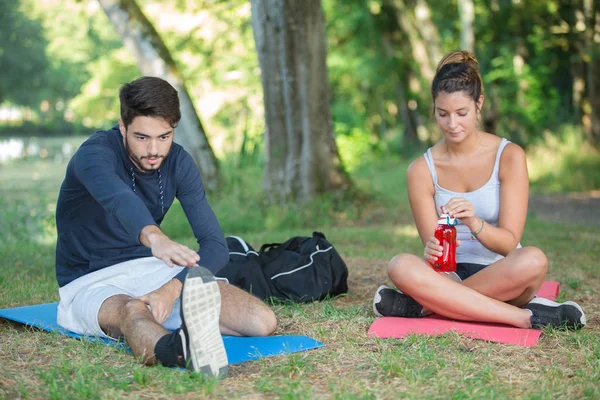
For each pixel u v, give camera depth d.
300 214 15.38
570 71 34.28
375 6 33.97
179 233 14.22
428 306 5.84
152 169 5.08
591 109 27.97
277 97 16.12
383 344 5.27
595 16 28.42
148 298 4.99
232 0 24.97
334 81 38.00
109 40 67.06
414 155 35.84
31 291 7.41
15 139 72.62
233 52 28.47
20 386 4.24
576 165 25.42
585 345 5.24
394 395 4.17
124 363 4.73
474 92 5.79
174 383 4.29
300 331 5.74
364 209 16.55
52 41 71.38
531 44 34.09
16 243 11.95
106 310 5.15
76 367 4.60
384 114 43.84
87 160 5.02
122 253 5.52
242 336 5.52
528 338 5.34
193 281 4.28
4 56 69.44
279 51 15.95
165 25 28.64
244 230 14.76
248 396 4.16
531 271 5.64
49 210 14.42
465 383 4.38
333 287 7.18
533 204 20.16
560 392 4.26
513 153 6.03
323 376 4.55
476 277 5.89
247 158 19.00
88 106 52.62
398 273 5.81
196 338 4.36
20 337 5.45
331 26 33.97
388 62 34.47
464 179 6.14
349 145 34.22
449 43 32.91
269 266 7.16
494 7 31.48
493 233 5.77
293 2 15.67
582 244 11.61
